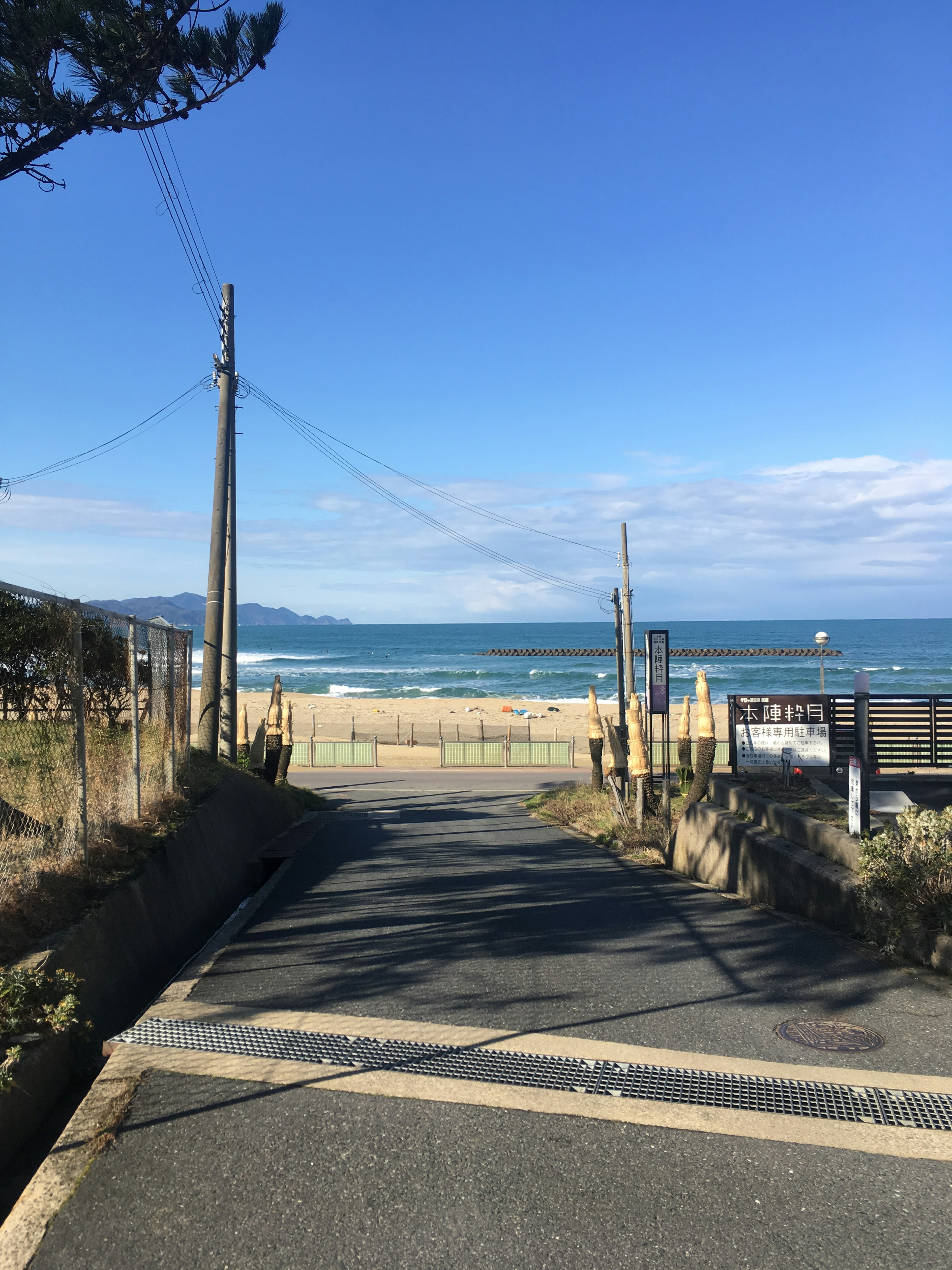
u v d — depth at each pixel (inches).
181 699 461.4
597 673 3882.9
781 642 6097.4
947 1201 133.7
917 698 569.3
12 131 279.1
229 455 657.0
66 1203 131.6
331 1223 126.6
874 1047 192.5
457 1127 154.5
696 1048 192.2
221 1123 154.6
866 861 273.3
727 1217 128.7
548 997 227.1
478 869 442.0
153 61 278.5
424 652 5861.2
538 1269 117.3
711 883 409.4
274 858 473.1
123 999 228.1
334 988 235.3
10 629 221.3
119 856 283.0
